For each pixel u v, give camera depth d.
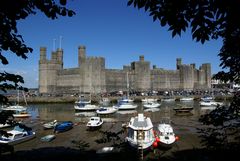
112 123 34.72
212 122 5.45
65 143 22.38
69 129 29.59
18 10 3.71
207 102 59.53
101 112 44.53
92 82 84.44
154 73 97.38
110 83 87.56
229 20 3.55
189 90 99.00
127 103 57.16
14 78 4.36
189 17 3.64
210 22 3.63
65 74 91.25
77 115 45.53
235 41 4.15
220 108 5.56
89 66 84.75
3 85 4.34
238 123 5.51
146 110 52.06
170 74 100.62
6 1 3.59
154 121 36.53
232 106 5.38
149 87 94.62
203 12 3.59
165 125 23.28
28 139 23.20
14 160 4.75
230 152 5.50
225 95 73.06
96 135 26.12
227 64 5.06
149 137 19.45
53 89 93.06
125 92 86.31
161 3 3.73
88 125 28.75
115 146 9.38
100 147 19.83
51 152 18.59
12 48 4.04
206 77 109.19
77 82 87.00
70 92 88.81
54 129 27.92
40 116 43.91
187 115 43.34
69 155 17.45
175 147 20.23
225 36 4.11
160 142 19.83
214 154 5.62
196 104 65.69
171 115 43.62
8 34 3.97
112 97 73.12
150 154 18.38
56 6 3.92
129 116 43.16
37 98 71.69
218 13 3.52
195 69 108.38
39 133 27.20
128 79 91.06
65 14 3.99
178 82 102.25
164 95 82.75
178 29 3.64
